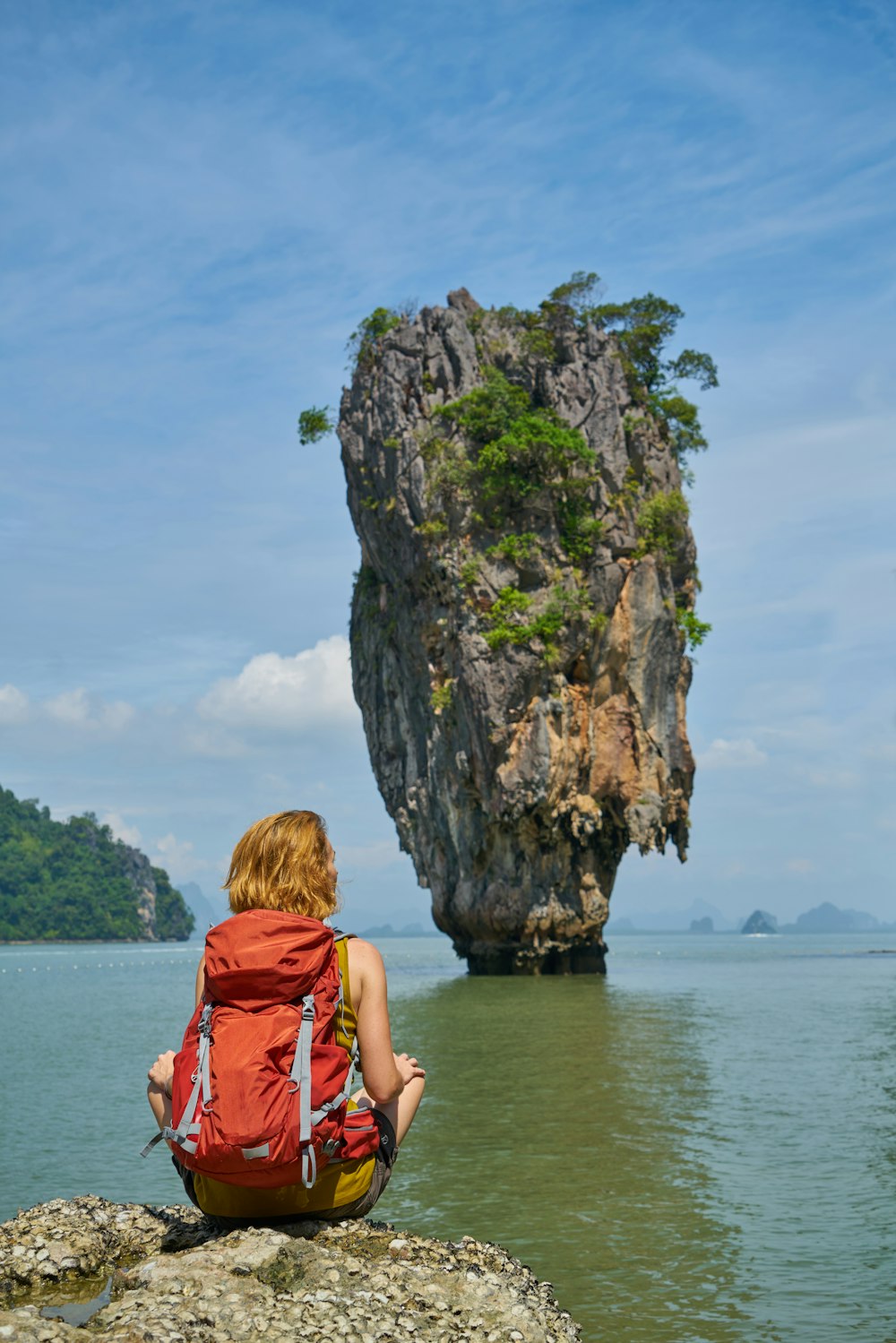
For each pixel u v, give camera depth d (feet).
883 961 286.25
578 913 208.33
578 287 218.38
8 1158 51.96
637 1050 88.63
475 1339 12.88
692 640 219.41
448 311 213.25
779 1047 90.17
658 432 222.48
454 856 213.25
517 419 198.70
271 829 15.26
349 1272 13.73
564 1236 38.32
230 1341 12.13
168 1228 16.43
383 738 230.48
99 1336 12.09
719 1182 45.32
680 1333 30.01
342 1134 14.34
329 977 14.23
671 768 211.82
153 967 370.94
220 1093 13.16
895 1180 45.11
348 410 220.64
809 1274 34.40
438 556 199.31
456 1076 74.43
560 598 195.62
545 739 193.88
